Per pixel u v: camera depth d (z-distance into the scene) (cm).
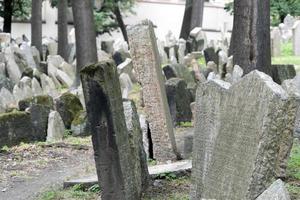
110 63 799
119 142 804
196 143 845
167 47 3073
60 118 1542
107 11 4391
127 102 924
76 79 2242
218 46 3244
